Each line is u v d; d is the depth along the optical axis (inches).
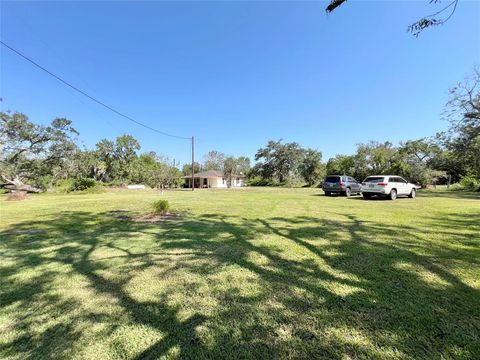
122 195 832.3
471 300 109.7
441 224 268.7
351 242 201.2
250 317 100.0
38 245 203.2
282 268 148.9
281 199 600.7
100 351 82.4
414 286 123.5
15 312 105.4
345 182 713.6
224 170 2091.5
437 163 1250.0
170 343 86.0
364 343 84.1
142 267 153.7
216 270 147.5
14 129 991.6
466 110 868.0
